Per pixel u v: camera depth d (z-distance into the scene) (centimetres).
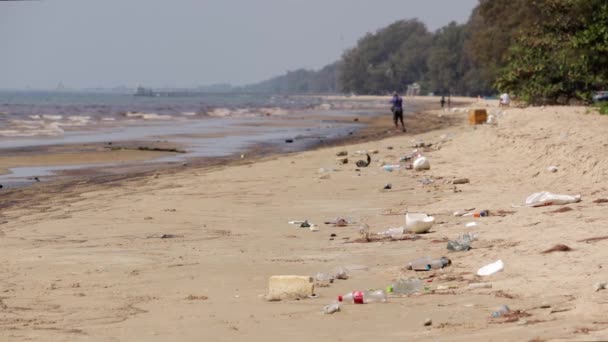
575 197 4091
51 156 8950
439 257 2997
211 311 2284
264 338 1958
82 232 3962
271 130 14488
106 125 15762
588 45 11831
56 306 2389
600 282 2259
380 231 3753
